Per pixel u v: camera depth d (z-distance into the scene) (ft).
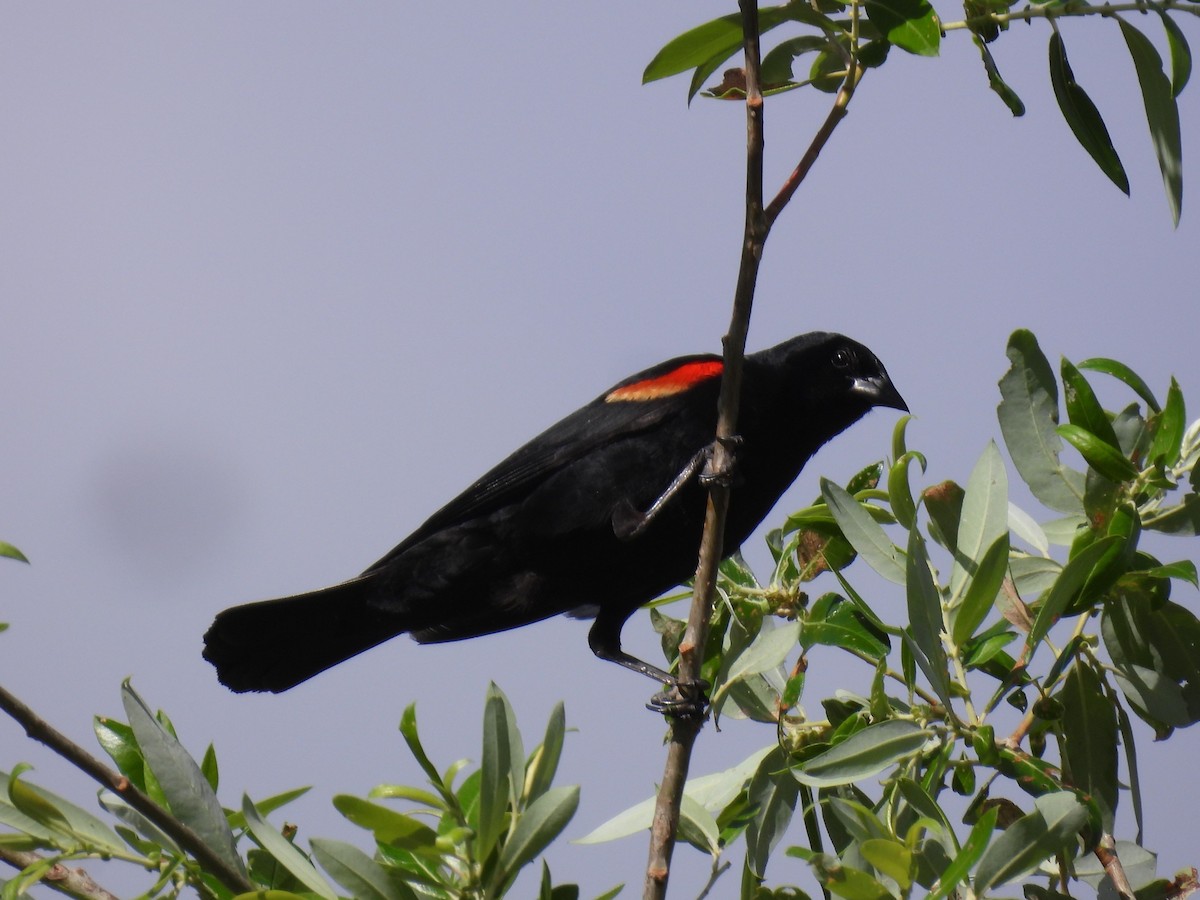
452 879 23.88
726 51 29.63
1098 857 28.53
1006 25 27.07
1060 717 29.14
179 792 25.18
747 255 28.22
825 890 28.19
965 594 28.55
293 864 24.21
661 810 26.05
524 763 24.23
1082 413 30.09
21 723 22.74
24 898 23.91
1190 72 26.05
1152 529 30.04
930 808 25.73
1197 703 29.73
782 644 29.68
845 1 27.68
